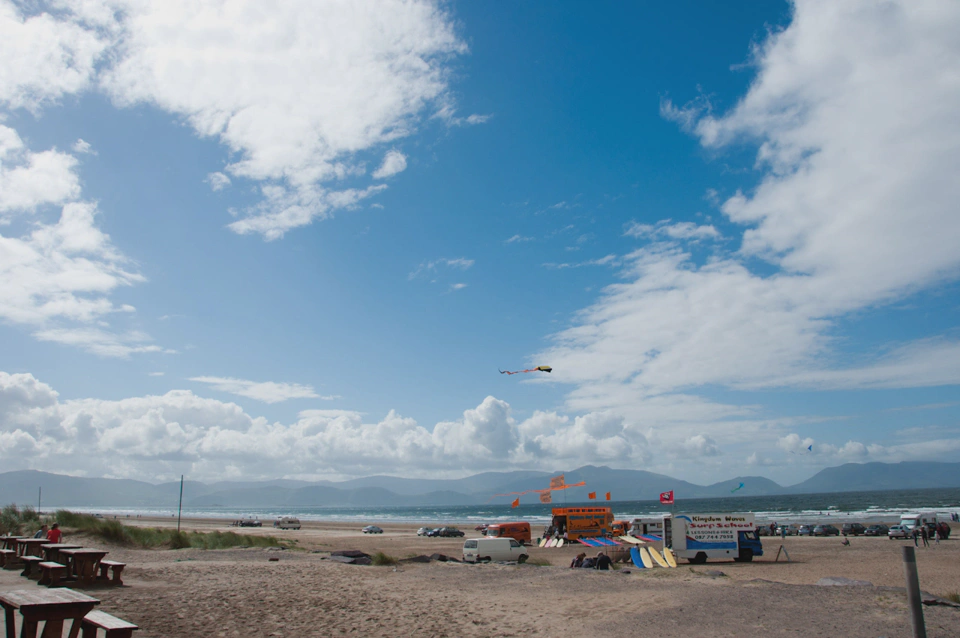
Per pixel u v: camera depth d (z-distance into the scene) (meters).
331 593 17.36
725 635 11.99
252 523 99.62
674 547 32.72
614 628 12.96
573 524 50.75
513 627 13.10
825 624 12.48
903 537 55.03
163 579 18.83
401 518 192.88
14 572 18.27
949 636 11.10
